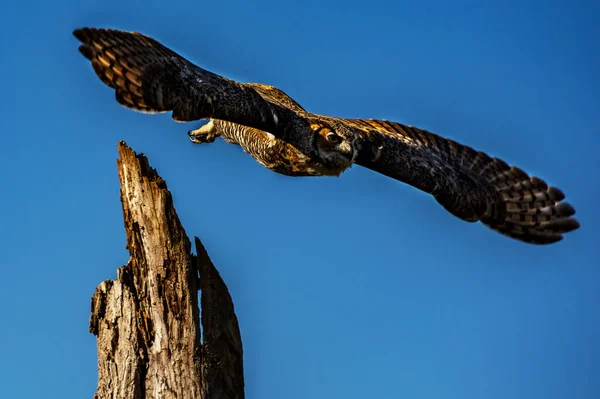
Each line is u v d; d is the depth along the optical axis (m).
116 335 24.80
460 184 27.39
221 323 25.30
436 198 27.19
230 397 24.88
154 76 21.27
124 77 20.98
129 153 25.55
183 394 24.25
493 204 28.14
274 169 27.72
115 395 24.28
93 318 25.12
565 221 28.98
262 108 23.09
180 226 25.33
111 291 25.06
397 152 26.89
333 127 26.12
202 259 25.67
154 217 25.19
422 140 28.19
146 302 24.98
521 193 28.66
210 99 21.80
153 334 24.75
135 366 24.45
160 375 24.39
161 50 21.62
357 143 26.23
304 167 26.67
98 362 24.88
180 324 24.75
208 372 24.61
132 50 21.20
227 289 25.83
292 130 25.30
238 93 22.48
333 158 25.86
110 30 21.06
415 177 26.66
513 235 28.73
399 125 28.47
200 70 22.14
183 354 24.53
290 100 27.61
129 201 25.42
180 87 21.48
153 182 25.42
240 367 25.30
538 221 28.80
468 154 28.50
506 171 28.66
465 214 27.50
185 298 24.89
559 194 28.92
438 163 27.48
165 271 25.00
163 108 21.16
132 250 25.34
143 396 24.39
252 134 27.73
